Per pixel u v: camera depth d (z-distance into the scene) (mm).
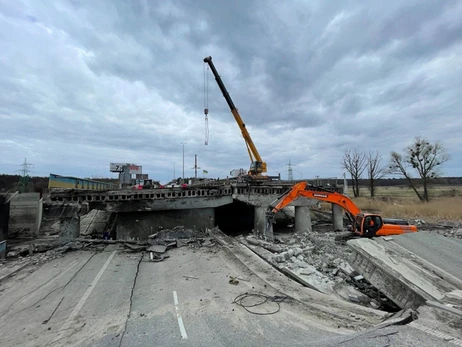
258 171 28719
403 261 9258
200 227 19750
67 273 12023
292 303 8133
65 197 17562
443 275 8711
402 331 5250
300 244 15430
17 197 21469
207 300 8594
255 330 6371
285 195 17328
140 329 6688
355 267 9766
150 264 13492
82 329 7016
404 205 33906
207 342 5867
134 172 64000
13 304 8945
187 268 12453
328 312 7438
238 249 14820
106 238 20594
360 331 5855
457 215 27750
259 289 9414
